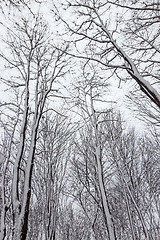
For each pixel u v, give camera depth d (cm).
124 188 934
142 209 973
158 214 1033
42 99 473
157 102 382
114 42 489
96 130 757
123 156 1015
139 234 873
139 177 1095
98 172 663
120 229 1097
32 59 546
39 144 634
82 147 837
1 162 462
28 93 470
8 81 530
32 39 544
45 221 484
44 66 559
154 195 1066
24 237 298
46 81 527
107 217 572
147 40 534
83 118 793
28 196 334
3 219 339
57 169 588
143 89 418
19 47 548
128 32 548
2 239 316
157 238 934
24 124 414
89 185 785
